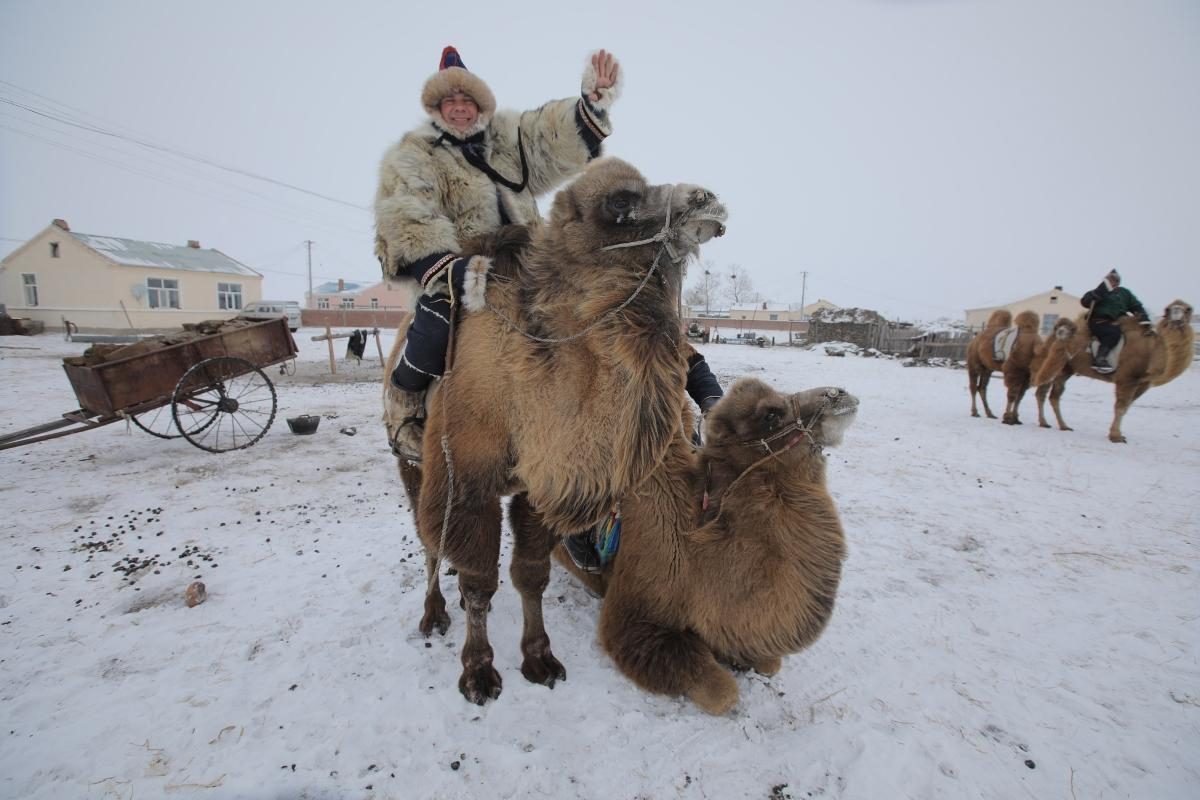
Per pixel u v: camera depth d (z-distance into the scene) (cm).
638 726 275
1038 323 1070
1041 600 398
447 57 336
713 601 271
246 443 814
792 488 266
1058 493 646
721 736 269
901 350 3428
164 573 430
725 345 3791
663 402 240
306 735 269
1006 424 1102
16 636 346
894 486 673
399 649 335
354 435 909
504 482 273
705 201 230
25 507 569
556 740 267
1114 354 919
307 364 1992
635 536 296
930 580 427
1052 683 308
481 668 296
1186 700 295
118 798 235
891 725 276
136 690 298
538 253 259
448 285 269
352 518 548
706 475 284
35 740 263
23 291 3566
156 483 650
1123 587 418
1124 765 253
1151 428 1066
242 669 316
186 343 773
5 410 1071
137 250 3828
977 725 276
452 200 308
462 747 263
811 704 290
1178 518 564
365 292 7519
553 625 364
